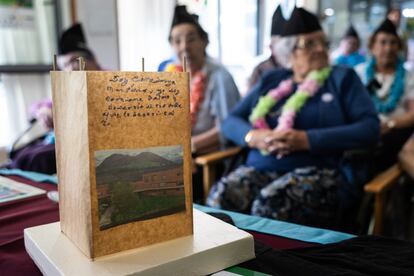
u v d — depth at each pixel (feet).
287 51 5.37
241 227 2.39
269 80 5.61
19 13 6.66
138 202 1.68
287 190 4.28
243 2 9.87
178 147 1.77
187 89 1.76
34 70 6.91
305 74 5.22
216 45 9.52
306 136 4.61
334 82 4.98
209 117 6.12
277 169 4.88
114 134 1.60
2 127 6.74
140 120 1.66
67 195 1.79
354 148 4.58
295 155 4.79
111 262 1.58
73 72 1.58
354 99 4.87
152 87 1.67
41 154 5.31
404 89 6.46
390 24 6.54
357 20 10.62
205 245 1.72
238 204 4.64
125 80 1.60
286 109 5.05
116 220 1.64
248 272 1.73
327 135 4.56
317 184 4.32
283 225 2.42
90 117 1.54
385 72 6.59
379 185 4.01
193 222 1.95
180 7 6.25
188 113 1.78
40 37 6.99
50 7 7.04
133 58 8.20
